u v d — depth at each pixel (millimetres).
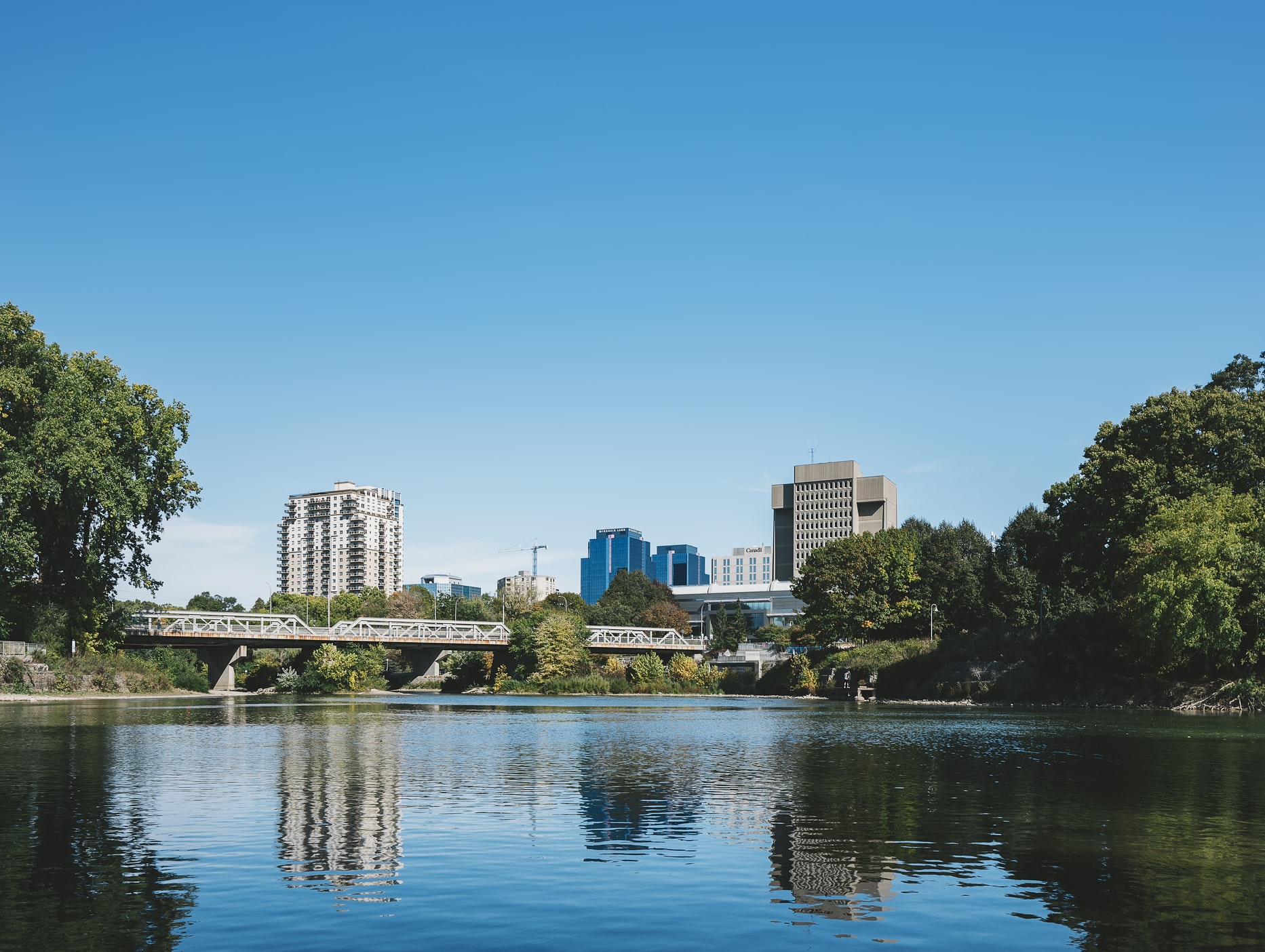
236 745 46531
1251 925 16125
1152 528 88688
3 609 92938
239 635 148000
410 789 31250
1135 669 102250
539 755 43062
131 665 119875
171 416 103812
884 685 126938
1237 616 83875
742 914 16766
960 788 32062
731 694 158250
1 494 81562
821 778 34812
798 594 150125
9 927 15742
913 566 142750
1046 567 114062
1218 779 34500
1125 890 18328
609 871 19906
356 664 150000
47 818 25438
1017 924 16172
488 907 17141
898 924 16219
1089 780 34250
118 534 97312
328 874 19453
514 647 163875
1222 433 92875
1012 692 110750
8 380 80500
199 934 15422
